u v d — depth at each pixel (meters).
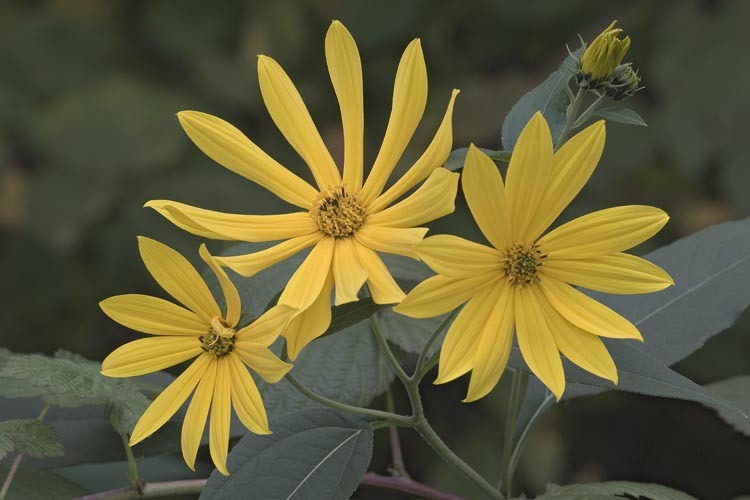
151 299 0.73
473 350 0.71
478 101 1.51
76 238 1.53
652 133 1.52
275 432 0.76
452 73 1.56
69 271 1.54
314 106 1.57
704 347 1.40
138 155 1.55
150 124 1.56
